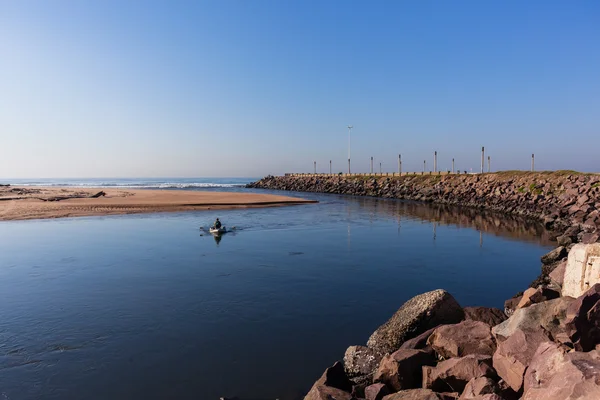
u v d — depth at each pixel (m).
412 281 16.23
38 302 13.34
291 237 26.86
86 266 18.31
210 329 11.09
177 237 26.53
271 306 12.92
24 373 8.74
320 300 13.55
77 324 11.44
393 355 7.91
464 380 6.78
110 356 9.51
